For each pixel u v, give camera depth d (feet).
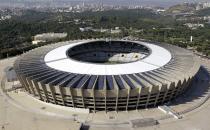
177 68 321.32
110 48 476.95
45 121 271.28
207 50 603.26
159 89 278.67
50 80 290.35
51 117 279.28
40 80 289.33
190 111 289.94
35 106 303.68
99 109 290.35
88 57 458.91
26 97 329.31
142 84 279.69
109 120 270.26
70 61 341.21
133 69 315.17
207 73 414.62
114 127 260.21
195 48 650.84
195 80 379.96
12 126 263.49
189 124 266.16
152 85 274.98
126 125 263.29
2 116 283.59
